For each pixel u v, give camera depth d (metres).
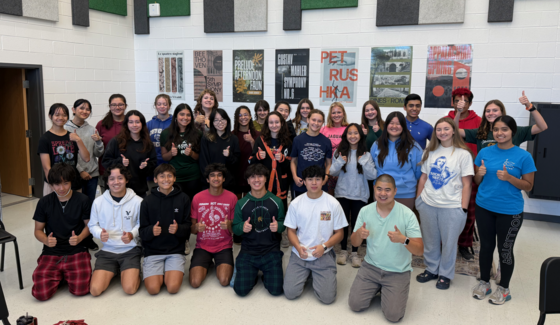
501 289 2.78
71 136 3.36
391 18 4.69
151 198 2.99
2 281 3.02
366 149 3.28
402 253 2.63
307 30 5.11
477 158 2.87
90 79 5.31
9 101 5.02
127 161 3.34
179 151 3.61
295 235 2.90
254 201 3.01
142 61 5.95
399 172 3.15
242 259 2.95
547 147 4.08
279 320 2.54
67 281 2.82
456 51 4.57
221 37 5.50
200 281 2.96
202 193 3.17
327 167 3.45
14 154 5.20
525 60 4.35
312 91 5.21
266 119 3.51
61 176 2.80
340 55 5.02
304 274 2.82
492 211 2.73
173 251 3.02
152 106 6.01
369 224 2.73
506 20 4.30
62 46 4.92
